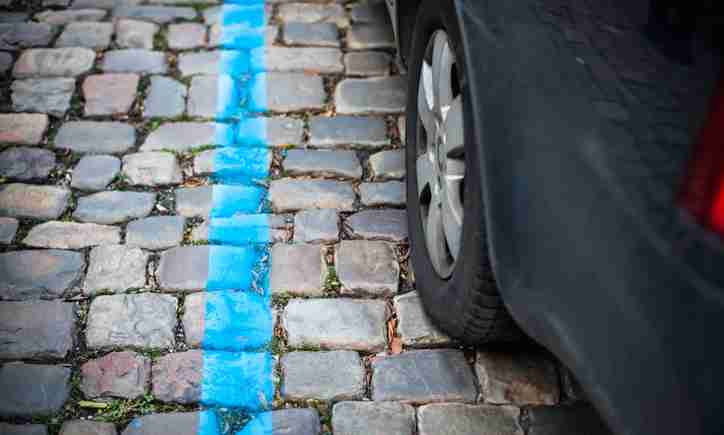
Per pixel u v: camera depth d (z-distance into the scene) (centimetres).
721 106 141
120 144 355
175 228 318
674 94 156
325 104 378
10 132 358
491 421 255
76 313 284
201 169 344
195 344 276
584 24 181
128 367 268
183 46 412
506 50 200
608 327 167
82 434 248
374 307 290
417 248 287
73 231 315
